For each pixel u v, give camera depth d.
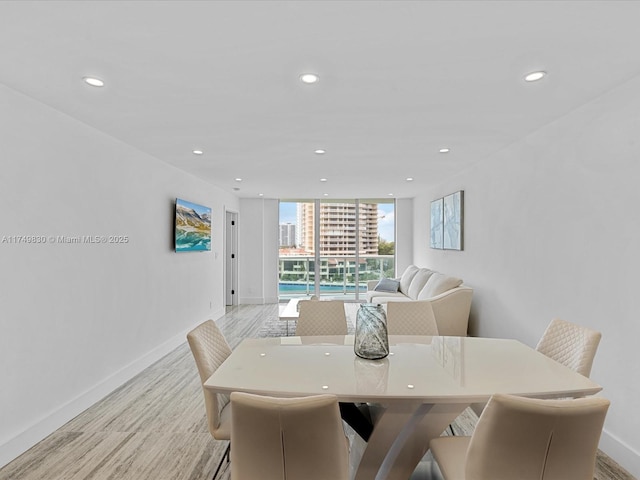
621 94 2.12
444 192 5.51
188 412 2.79
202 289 5.42
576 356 1.97
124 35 1.62
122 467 2.11
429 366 1.87
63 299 2.62
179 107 2.48
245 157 3.93
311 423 1.21
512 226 3.39
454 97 2.30
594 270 2.34
